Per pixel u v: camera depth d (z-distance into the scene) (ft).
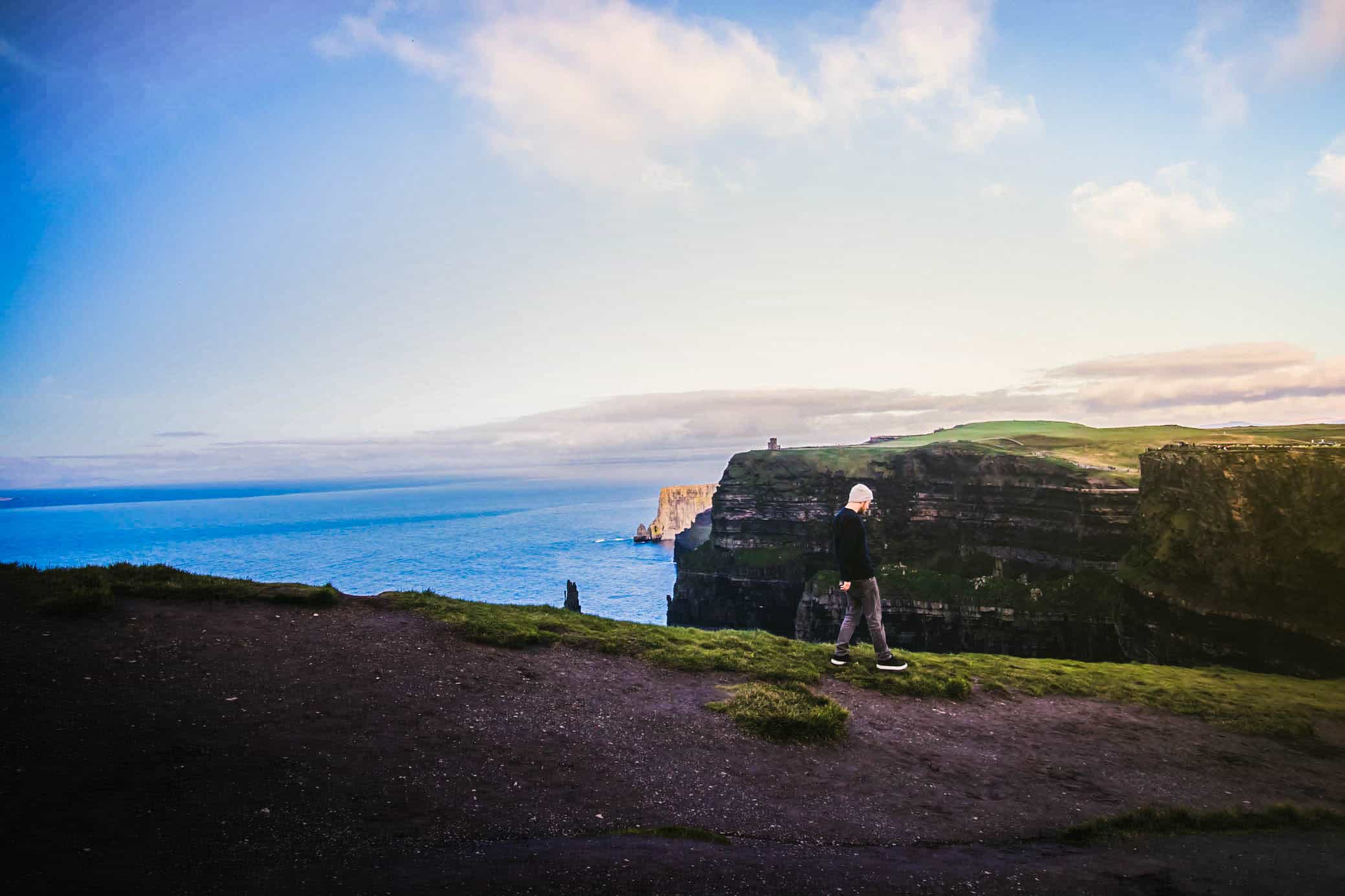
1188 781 31.96
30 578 39.11
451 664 35.29
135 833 16.63
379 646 36.14
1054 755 33.94
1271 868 21.83
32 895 12.84
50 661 27.86
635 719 31.99
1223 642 99.81
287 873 15.60
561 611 53.42
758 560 410.52
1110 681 49.32
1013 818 25.91
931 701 40.96
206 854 16.12
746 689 37.68
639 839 20.36
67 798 17.90
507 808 21.63
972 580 287.48
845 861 20.47
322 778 21.67
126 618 34.83
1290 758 36.76
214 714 25.27
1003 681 47.03
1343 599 82.99
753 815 23.99
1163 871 21.21
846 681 42.98
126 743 21.89
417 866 16.69
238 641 33.83
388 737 25.75
